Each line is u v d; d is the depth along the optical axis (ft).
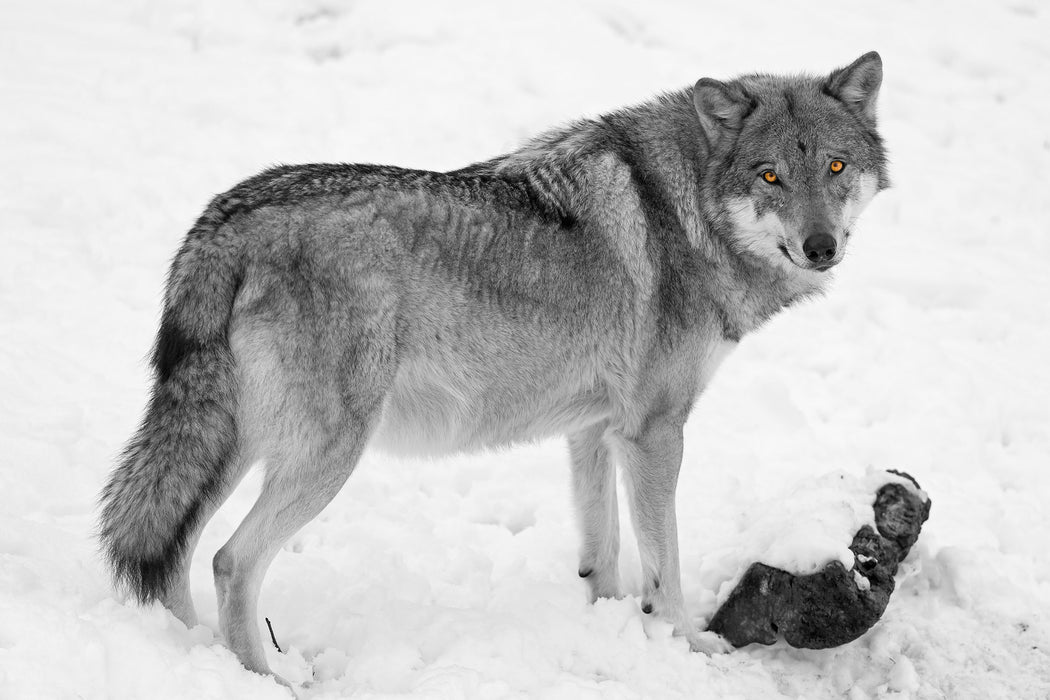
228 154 84.94
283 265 39.17
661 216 45.83
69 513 49.01
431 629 42.80
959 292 81.92
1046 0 129.39
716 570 49.85
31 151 80.89
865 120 47.60
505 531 53.88
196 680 35.96
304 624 44.11
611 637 44.39
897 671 44.24
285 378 39.17
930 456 63.72
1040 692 43.86
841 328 76.43
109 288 68.33
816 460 62.64
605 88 101.30
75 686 34.24
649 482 45.62
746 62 108.27
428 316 41.37
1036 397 70.13
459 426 43.83
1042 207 93.97
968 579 48.37
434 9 109.81
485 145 91.50
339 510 53.21
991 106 108.17
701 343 46.09
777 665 45.27
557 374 44.52
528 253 43.01
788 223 44.45
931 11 124.47
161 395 39.24
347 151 87.81
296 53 101.86
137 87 92.17
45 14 102.53
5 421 53.83
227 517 51.31
